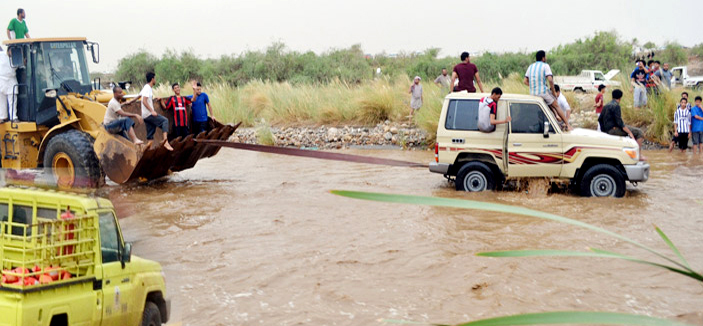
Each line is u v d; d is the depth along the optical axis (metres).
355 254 8.31
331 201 11.63
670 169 15.41
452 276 7.46
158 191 12.68
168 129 13.87
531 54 45.50
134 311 4.72
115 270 4.51
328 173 15.14
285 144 20.66
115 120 12.58
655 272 7.54
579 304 6.55
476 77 16.64
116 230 4.64
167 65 45.50
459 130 12.50
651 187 12.96
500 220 10.02
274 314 6.33
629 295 6.82
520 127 12.17
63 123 12.88
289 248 8.62
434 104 20.48
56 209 4.48
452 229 9.55
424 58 53.47
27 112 13.16
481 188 12.46
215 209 10.98
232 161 17.42
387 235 9.24
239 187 13.23
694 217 10.27
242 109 25.56
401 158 17.75
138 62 46.34
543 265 7.82
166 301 5.24
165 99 13.90
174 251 8.09
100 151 12.58
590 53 50.47
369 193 1.72
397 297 6.82
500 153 12.33
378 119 23.31
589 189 11.95
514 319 1.60
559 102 14.96
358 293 6.94
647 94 20.89
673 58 56.22
